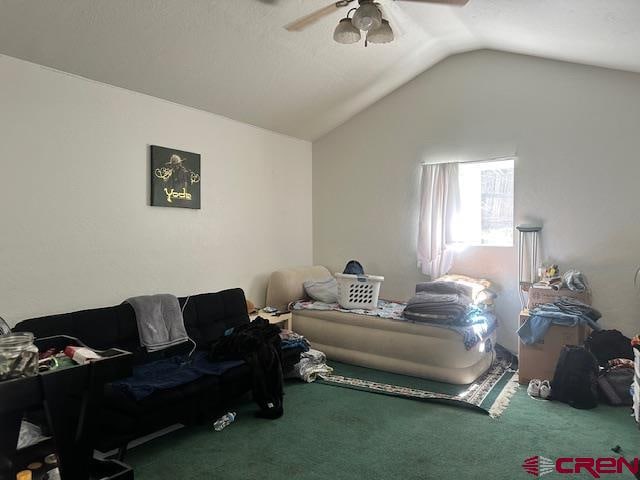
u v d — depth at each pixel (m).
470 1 2.99
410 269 4.76
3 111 2.54
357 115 5.02
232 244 4.17
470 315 3.54
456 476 2.19
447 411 2.98
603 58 3.39
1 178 2.54
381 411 2.98
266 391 2.90
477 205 4.45
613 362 3.21
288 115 4.45
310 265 5.25
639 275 3.54
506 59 4.13
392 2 3.20
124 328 2.89
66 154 2.85
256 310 4.12
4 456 1.27
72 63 2.79
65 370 1.30
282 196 4.83
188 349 3.18
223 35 3.03
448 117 4.47
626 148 3.61
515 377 3.63
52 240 2.79
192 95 3.57
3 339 1.27
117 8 2.51
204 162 3.87
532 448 2.46
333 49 3.63
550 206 3.94
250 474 2.23
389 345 3.75
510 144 4.13
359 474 2.22
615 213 3.67
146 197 3.38
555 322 3.28
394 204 4.83
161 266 3.50
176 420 2.53
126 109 3.22
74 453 1.34
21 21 2.38
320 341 4.15
